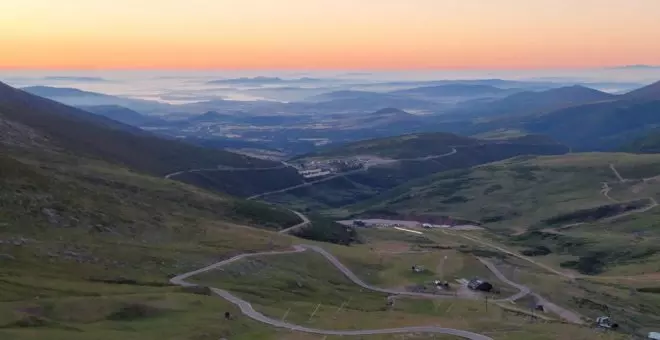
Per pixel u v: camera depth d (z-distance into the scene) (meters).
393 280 166.00
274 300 129.12
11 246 128.12
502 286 166.38
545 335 110.69
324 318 116.31
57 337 84.00
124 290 117.00
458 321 119.56
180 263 147.50
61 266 126.31
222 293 127.12
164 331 94.88
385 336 105.00
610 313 151.75
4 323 87.50
